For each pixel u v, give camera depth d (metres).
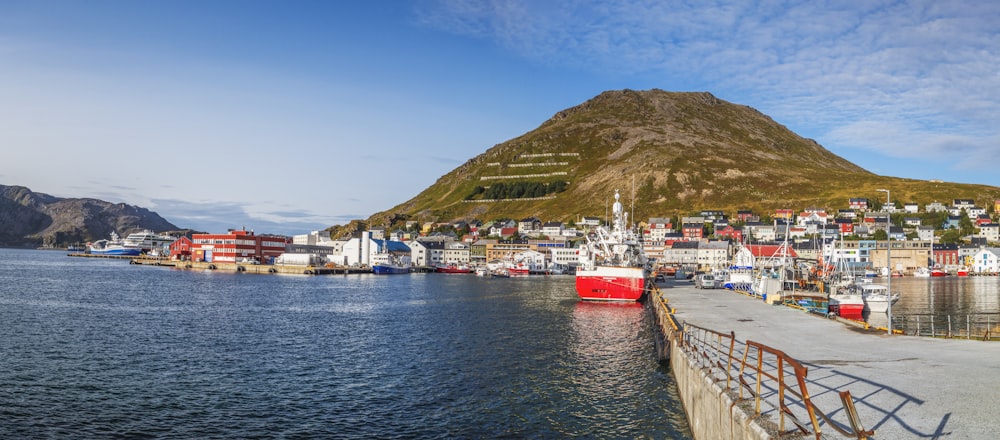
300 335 61.06
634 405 35.03
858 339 35.81
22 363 44.53
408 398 37.06
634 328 66.94
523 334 62.31
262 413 33.91
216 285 129.62
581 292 99.56
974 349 31.19
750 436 17.83
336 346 54.91
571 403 35.66
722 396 21.73
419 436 30.36
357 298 104.88
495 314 80.81
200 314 76.88
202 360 47.66
